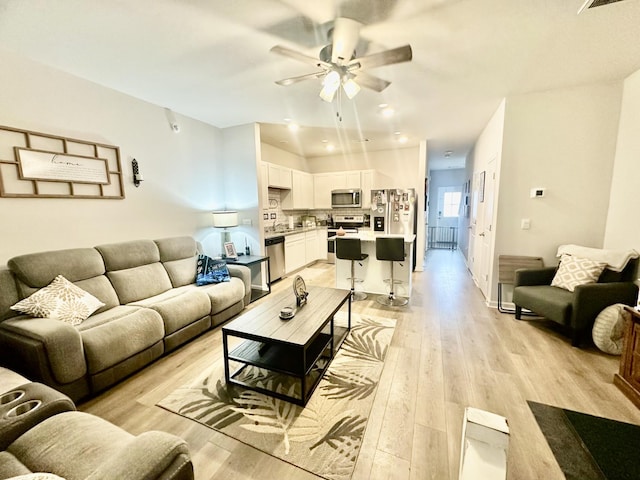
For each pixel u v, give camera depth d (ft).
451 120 13.20
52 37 6.52
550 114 10.05
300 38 6.67
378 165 20.61
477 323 10.13
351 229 20.95
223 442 5.17
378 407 6.00
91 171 8.90
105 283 8.39
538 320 10.32
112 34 6.44
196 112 11.88
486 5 5.52
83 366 6.05
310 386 6.68
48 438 3.65
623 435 5.17
